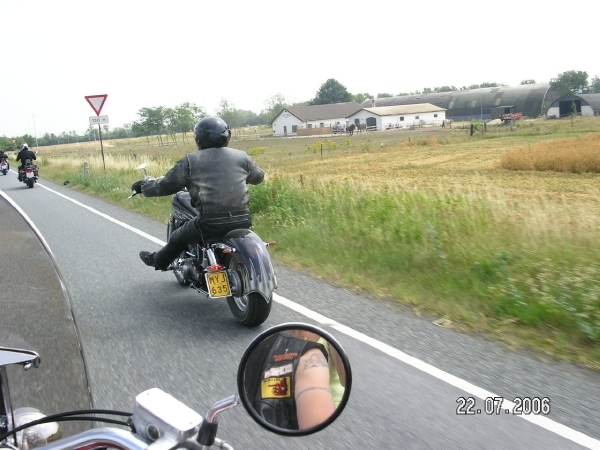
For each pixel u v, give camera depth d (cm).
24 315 213
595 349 543
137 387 483
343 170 3281
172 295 751
